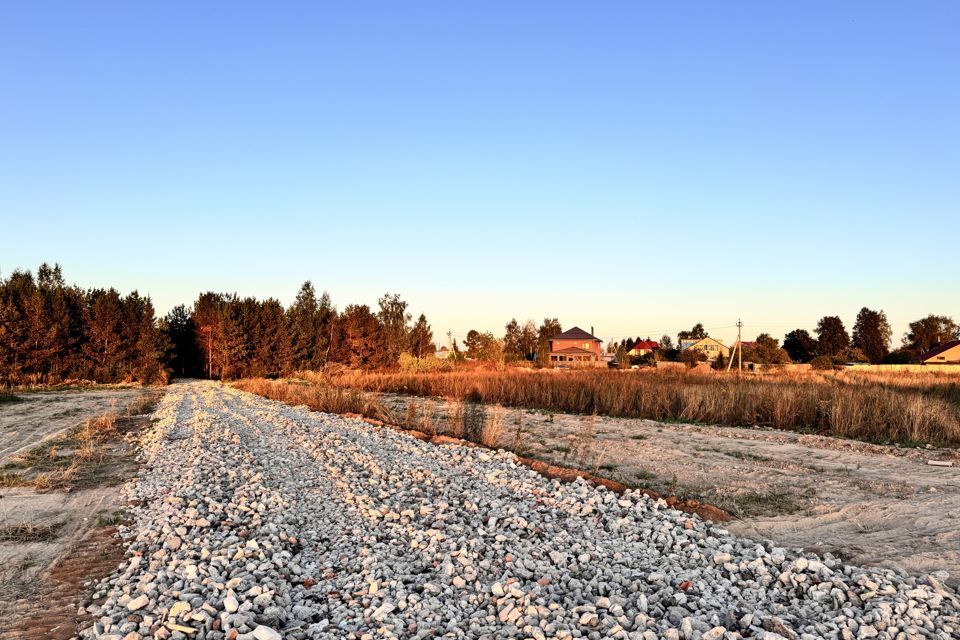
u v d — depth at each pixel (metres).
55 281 58.62
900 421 15.81
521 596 5.80
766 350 79.50
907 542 7.34
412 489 9.89
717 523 8.30
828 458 13.01
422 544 7.38
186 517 8.39
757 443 15.01
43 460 13.29
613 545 7.25
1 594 6.20
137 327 49.44
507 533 7.72
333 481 10.75
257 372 58.53
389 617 5.43
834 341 98.50
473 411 20.19
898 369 56.25
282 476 11.29
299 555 7.19
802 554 6.81
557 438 15.80
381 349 62.72
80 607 5.82
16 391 39.06
